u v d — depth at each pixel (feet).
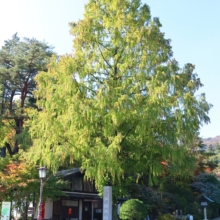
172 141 41.09
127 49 45.11
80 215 86.53
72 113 42.01
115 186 50.49
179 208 83.76
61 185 64.18
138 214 59.21
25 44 99.86
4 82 95.14
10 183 55.52
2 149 103.30
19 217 67.31
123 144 44.96
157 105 40.34
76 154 42.80
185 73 44.86
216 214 103.81
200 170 101.24
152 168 44.47
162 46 46.14
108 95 42.19
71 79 43.45
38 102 45.91
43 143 44.04
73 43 47.75
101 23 49.14
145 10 48.93
